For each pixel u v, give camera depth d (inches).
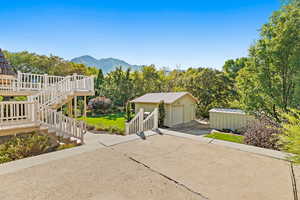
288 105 242.2
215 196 76.8
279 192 80.1
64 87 318.3
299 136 72.6
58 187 83.6
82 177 94.3
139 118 249.4
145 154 134.3
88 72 1294.3
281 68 251.8
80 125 252.4
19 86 335.3
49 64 1026.1
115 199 73.9
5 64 372.5
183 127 526.3
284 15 246.4
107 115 702.5
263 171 103.9
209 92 721.0
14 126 216.7
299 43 231.6
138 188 83.4
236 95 676.7
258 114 271.9
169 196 76.5
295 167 109.3
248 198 75.3
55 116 242.8
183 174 99.5
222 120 473.7
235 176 97.3
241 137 303.0
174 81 905.5
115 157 126.9
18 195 76.4
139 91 912.3
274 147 181.6
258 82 274.5
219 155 133.0
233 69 850.8
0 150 191.8
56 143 248.8
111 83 904.3
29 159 120.9
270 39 265.3
